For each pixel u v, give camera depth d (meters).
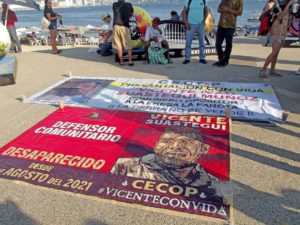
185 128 3.86
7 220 2.45
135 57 8.20
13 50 10.76
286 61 7.48
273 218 2.34
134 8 8.48
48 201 2.65
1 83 6.24
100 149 3.43
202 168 2.99
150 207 2.50
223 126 3.88
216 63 7.23
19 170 3.10
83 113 4.51
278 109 4.38
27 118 4.44
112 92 5.40
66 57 9.32
